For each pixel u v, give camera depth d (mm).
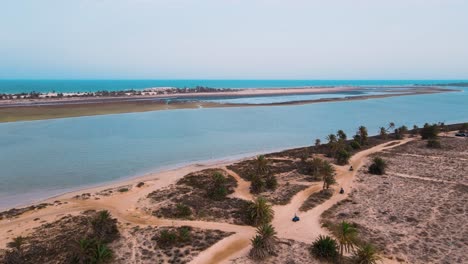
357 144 93562
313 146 97312
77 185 62094
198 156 85500
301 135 116750
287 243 39531
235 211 49500
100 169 72188
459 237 41531
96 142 97500
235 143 101688
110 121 135125
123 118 144000
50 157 80188
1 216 46438
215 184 57375
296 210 50188
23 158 78688
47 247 37656
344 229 36250
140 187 59844
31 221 45000
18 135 102938
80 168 72375
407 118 163250
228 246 38812
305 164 76812
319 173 67562
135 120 140000
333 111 185250
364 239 40656
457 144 99125
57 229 42375
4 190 58906
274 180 61000
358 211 50000
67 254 35906
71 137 102875
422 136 108812
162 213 48344
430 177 67188
